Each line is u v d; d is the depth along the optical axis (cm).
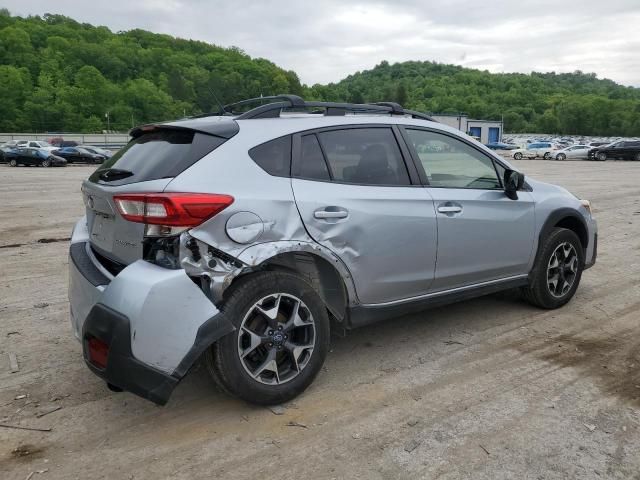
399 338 443
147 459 284
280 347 328
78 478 269
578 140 7481
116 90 11494
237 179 316
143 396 284
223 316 300
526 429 308
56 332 458
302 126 357
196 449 292
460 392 352
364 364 394
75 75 11850
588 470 272
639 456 283
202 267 298
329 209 344
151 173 309
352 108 398
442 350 419
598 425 312
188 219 292
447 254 407
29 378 374
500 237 442
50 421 321
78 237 380
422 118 441
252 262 309
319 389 356
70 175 2789
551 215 485
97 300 308
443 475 269
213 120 349
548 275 495
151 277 286
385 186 379
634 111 12800
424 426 312
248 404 334
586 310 511
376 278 369
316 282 364
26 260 725
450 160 425
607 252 767
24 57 12256
